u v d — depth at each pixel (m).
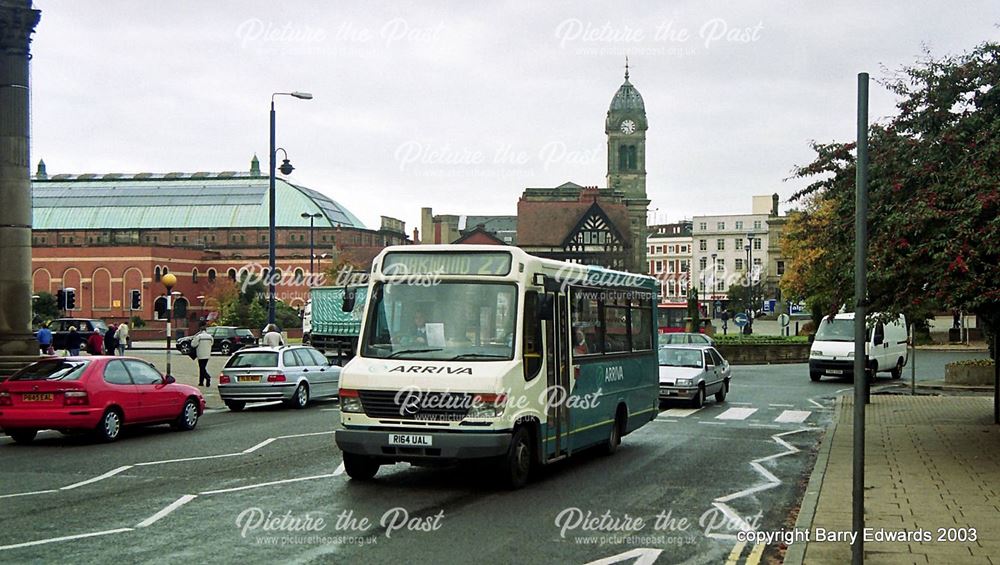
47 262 105.06
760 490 12.85
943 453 16.05
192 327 108.19
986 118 15.67
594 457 16.08
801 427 21.22
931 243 14.11
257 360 25.33
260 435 18.98
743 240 156.12
